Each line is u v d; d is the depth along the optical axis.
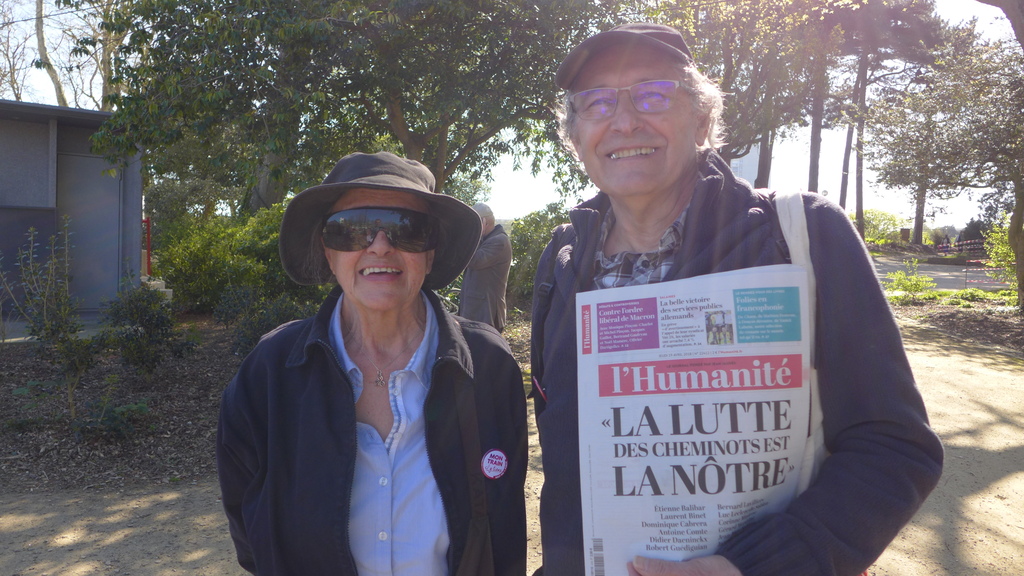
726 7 13.19
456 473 1.60
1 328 7.88
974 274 27.31
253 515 1.59
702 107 1.49
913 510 1.16
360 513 1.57
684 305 1.23
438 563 1.59
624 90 1.45
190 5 7.85
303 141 8.91
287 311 7.16
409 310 1.78
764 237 1.27
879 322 1.20
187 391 6.66
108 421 5.26
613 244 1.54
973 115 12.83
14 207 9.52
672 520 1.20
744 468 1.19
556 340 1.44
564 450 1.37
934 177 13.42
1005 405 6.66
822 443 1.26
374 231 1.63
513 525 1.65
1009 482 4.59
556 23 8.61
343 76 8.62
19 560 3.45
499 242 6.17
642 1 9.36
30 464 4.86
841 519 1.15
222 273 11.64
